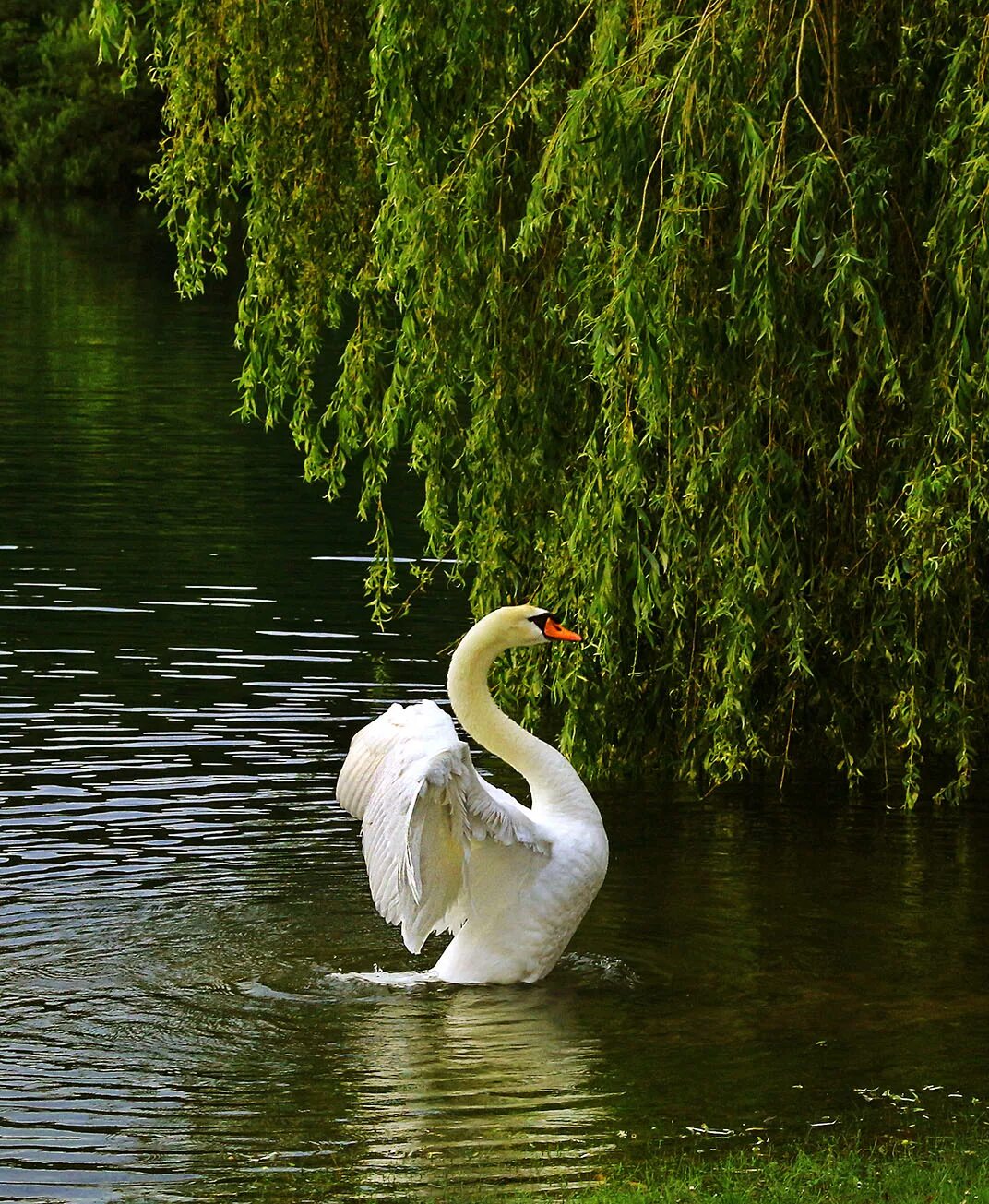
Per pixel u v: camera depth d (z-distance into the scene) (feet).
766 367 43.86
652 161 42.50
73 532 81.15
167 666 60.95
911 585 45.70
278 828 45.62
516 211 47.85
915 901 41.22
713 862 44.04
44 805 46.93
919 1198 25.80
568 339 46.75
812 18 43.29
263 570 75.36
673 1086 31.12
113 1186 27.27
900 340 46.29
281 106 52.80
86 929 38.70
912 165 45.42
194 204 53.31
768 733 52.80
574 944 38.60
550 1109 30.12
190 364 136.05
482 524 51.06
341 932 39.04
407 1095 30.63
